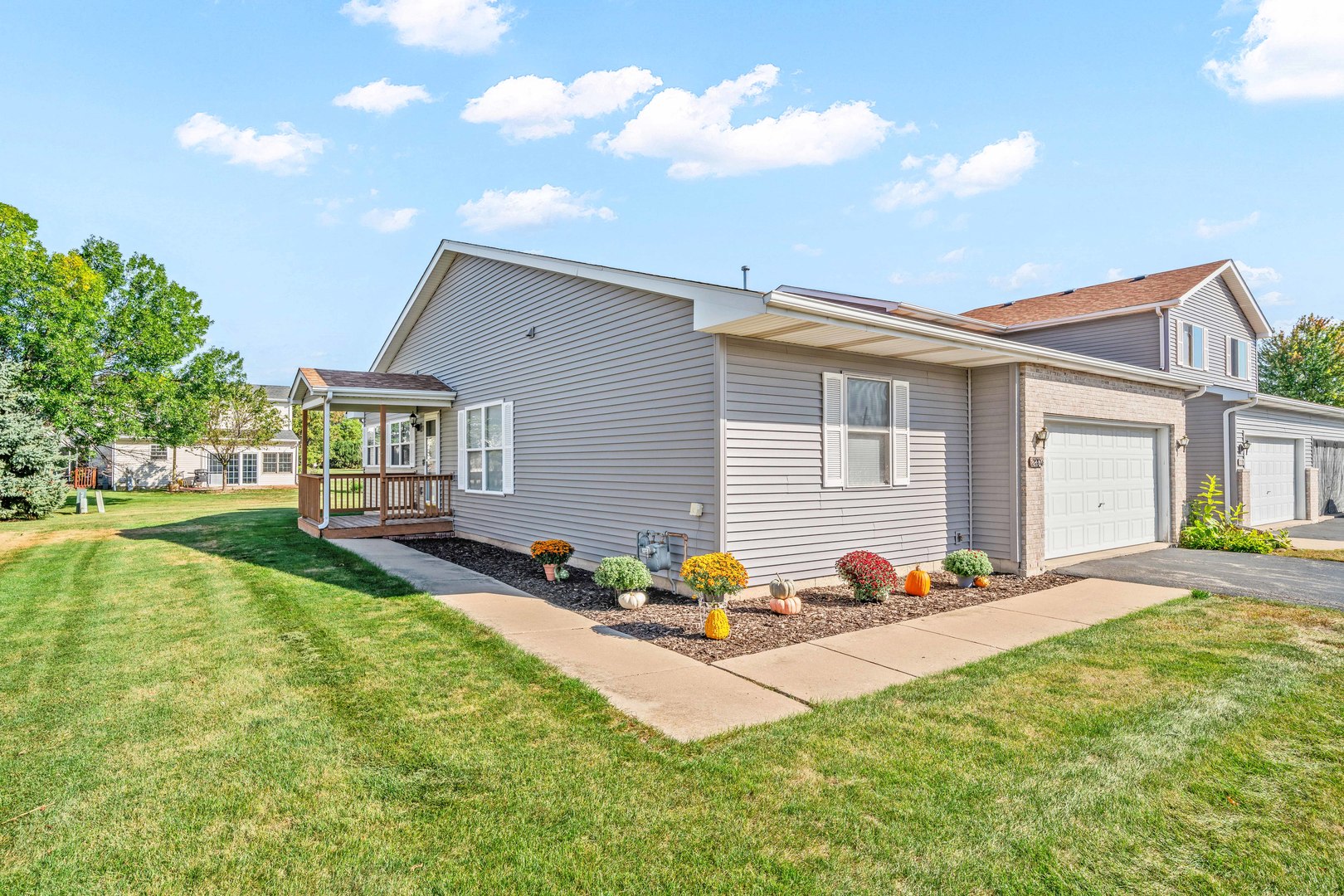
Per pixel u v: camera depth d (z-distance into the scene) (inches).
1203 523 506.3
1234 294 788.6
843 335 298.2
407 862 112.6
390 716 172.7
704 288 283.1
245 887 106.4
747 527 303.4
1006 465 386.9
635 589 295.0
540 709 178.2
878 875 109.5
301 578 351.6
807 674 208.1
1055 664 216.4
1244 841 119.1
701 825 123.5
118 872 109.8
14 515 687.7
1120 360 689.6
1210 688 192.7
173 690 190.2
